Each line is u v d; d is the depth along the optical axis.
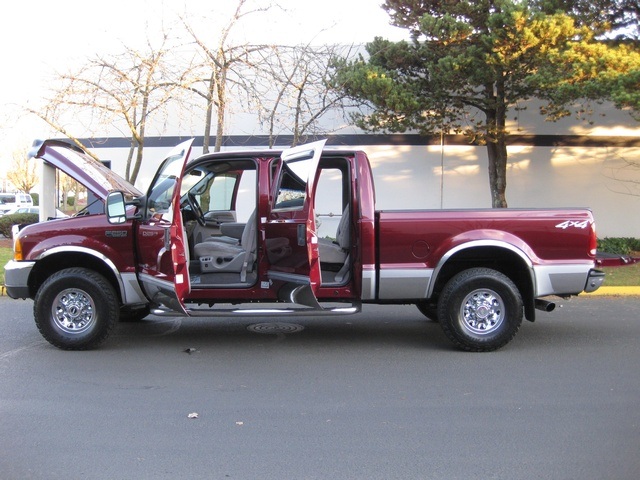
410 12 12.70
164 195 6.36
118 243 6.69
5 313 9.02
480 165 15.61
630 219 15.63
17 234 6.86
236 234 7.81
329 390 5.46
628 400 5.16
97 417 4.81
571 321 8.40
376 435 4.44
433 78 12.12
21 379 5.79
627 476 3.78
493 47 11.37
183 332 7.85
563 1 12.30
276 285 6.62
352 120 13.55
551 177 15.62
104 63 10.80
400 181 15.74
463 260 6.94
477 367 6.14
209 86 11.41
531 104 15.46
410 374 5.93
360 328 8.09
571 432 4.47
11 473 3.84
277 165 6.70
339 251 7.05
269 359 6.51
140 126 11.69
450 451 4.15
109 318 6.71
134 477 3.79
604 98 11.59
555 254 6.59
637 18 12.48
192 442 4.32
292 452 4.15
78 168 7.05
